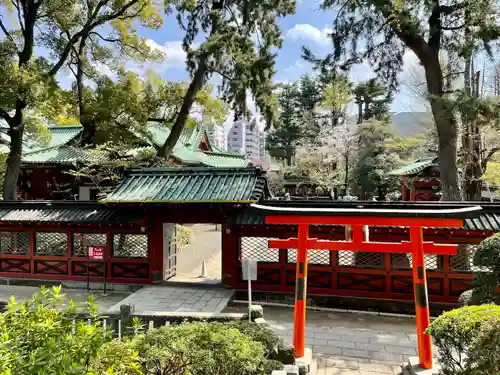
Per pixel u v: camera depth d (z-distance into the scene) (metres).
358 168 29.48
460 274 9.43
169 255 12.33
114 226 11.38
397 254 9.83
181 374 3.93
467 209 5.93
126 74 18.22
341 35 13.68
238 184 10.78
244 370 4.09
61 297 3.45
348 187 31.11
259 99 16.12
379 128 29.86
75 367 2.49
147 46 19.78
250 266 6.45
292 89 43.66
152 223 11.34
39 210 11.88
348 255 10.19
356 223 6.33
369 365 6.74
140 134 19.72
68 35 18.47
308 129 40.22
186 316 6.34
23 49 16.55
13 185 16.70
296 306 6.61
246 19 15.90
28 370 2.45
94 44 19.67
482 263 5.96
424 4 12.19
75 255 11.74
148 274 11.35
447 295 9.52
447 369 5.02
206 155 29.81
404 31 12.86
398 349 7.45
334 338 8.01
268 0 14.92
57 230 11.73
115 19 18.84
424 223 6.00
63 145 24.59
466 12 11.74
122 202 10.59
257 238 10.77
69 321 3.24
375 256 10.01
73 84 20.61
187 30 16.81
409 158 31.55
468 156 16.12
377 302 9.84
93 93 19.27
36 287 11.70
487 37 11.09
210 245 19.67
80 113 19.70
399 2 12.11
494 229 9.01
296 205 10.37
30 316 3.16
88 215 11.35
